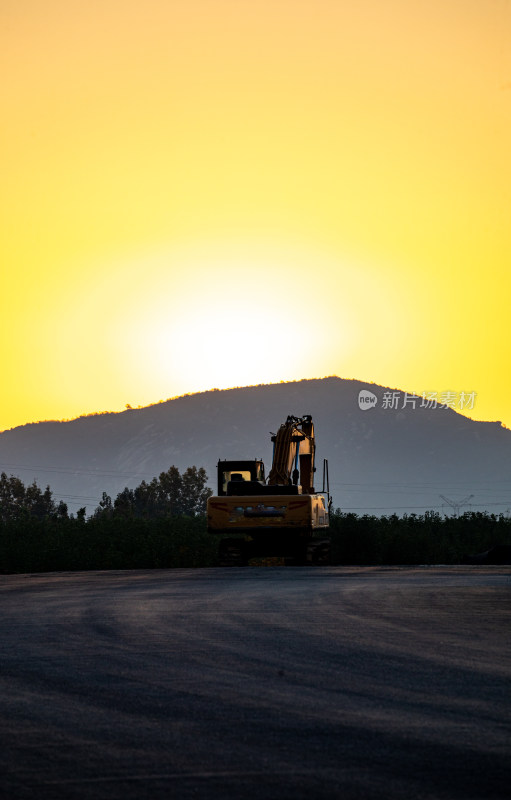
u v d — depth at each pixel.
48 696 21.31
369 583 52.72
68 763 15.96
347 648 27.86
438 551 123.12
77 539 106.38
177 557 103.81
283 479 78.50
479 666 24.77
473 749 16.61
